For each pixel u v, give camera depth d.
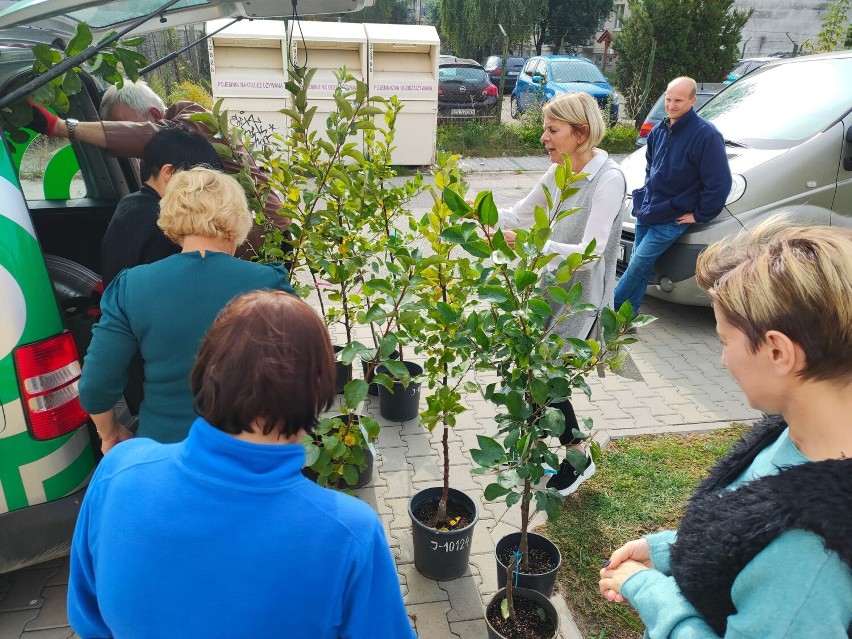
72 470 2.25
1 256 2.03
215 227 1.94
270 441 0.99
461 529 2.60
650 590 1.14
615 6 31.59
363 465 2.46
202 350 1.03
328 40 10.31
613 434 3.79
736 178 4.82
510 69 24.30
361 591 0.97
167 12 2.86
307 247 3.24
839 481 0.84
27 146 3.63
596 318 2.88
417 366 3.90
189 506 0.94
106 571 0.99
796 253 0.92
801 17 24.12
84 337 2.83
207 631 0.93
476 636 2.44
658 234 4.75
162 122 3.14
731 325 0.99
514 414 2.05
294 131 3.18
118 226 2.42
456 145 13.60
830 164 4.86
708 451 3.62
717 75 15.48
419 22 33.69
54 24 2.73
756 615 0.87
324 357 1.02
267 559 0.93
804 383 0.93
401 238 3.46
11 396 2.07
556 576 2.53
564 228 2.89
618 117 16.41
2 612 2.52
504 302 1.94
